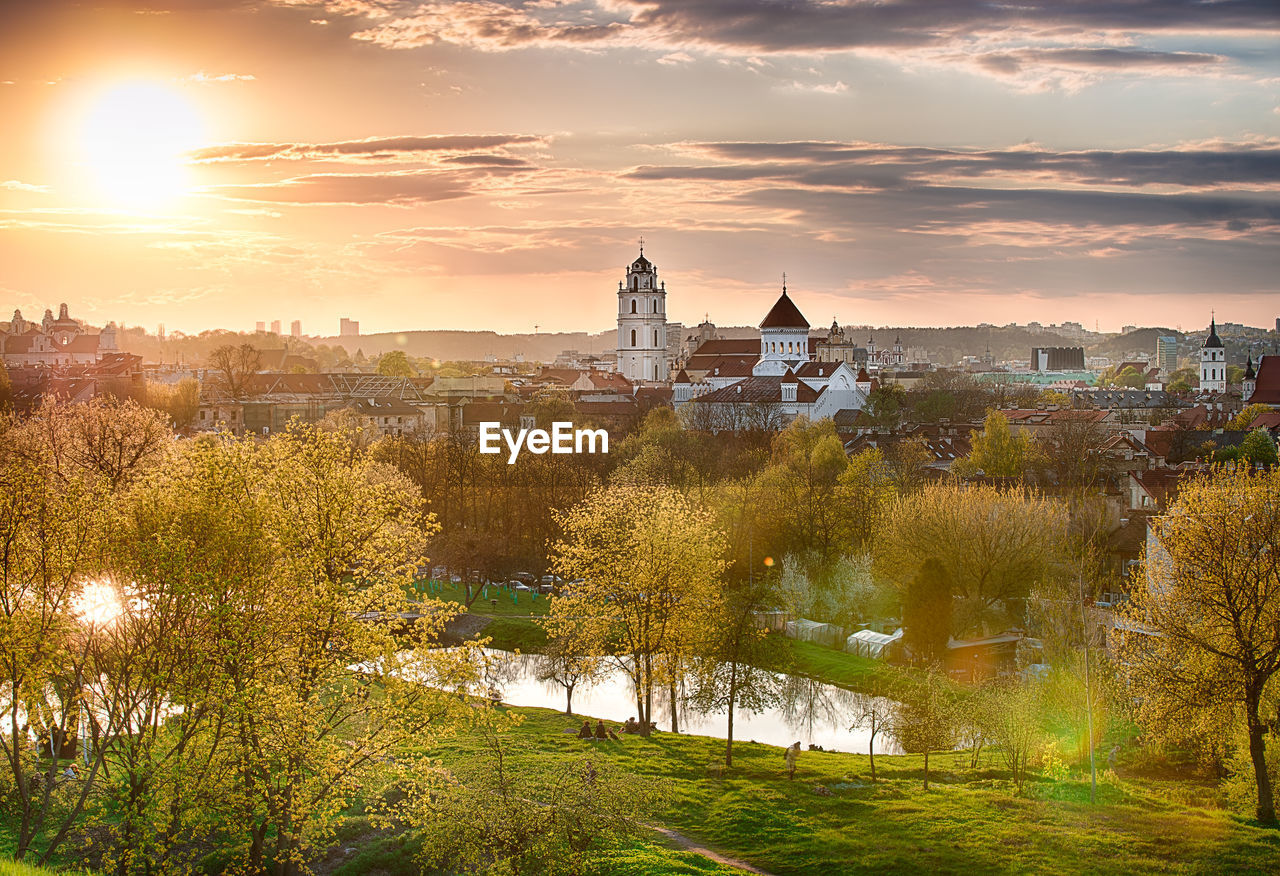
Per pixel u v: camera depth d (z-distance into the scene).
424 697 49.16
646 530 74.94
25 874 35.97
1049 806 56.09
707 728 82.31
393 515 53.00
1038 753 64.56
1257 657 55.56
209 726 44.03
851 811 56.00
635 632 74.44
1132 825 52.75
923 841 51.25
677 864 46.84
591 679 84.38
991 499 109.00
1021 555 101.38
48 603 45.00
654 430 192.00
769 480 132.88
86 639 46.25
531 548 135.38
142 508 47.34
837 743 78.31
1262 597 55.94
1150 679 58.12
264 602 47.00
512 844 43.06
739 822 54.22
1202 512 59.19
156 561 44.56
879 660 96.50
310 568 48.84
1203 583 57.12
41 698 43.47
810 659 98.56
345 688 48.81
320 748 45.47
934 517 105.12
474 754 60.41
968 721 65.44
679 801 57.09
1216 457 157.00
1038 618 87.81
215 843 48.38
